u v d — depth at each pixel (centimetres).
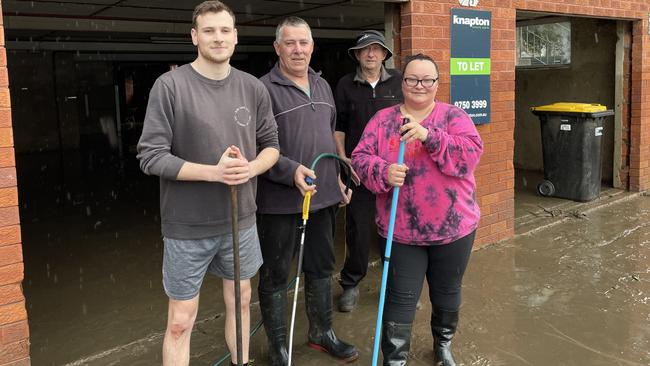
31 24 738
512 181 565
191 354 338
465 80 504
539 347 342
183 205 250
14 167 271
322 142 313
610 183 790
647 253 511
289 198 301
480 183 533
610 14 659
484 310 397
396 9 471
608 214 652
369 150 291
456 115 282
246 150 261
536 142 931
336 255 525
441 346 313
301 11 761
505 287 439
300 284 445
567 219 636
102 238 597
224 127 250
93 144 1595
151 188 905
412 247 286
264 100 272
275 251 307
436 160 269
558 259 503
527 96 930
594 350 338
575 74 841
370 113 383
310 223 319
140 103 2397
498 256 515
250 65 1683
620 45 733
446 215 279
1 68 264
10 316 276
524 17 764
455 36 491
